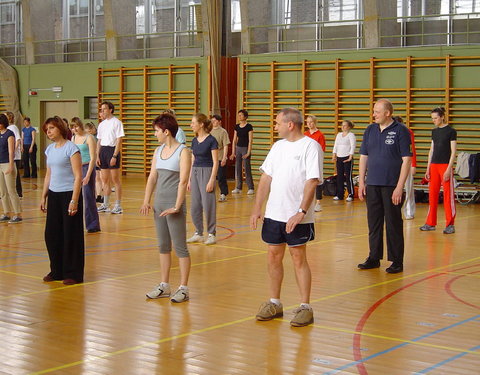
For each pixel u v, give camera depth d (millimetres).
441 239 8828
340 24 17031
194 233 9102
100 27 20469
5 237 8664
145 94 19156
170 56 19344
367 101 16172
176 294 5418
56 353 4082
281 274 4938
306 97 17016
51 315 4980
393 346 4270
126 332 4551
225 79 18359
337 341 4375
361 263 7109
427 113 15469
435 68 15375
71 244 6031
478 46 14859
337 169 14102
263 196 4879
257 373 3754
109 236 8836
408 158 6516
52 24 21094
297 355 4078
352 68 16328
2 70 21188
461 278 6414
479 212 12219
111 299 5492
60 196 6008
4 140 9812
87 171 9062
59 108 20891
